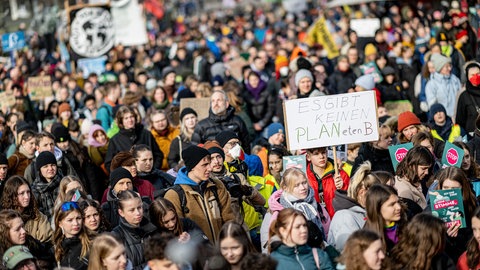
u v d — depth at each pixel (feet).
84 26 88.07
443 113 55.88
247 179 44.37
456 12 81.41
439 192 35.86
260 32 142.10
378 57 73.26
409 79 75.00
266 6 237.04
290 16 175.52
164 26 199.82
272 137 52.47
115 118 59.11
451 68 63.52
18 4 151.43
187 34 160.35
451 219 35.94
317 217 37.09
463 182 36.81
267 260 29.22
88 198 38.34
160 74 104.73
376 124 42.55
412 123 47.16
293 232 32.27
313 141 41.96
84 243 36.32
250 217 40.91
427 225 31.73
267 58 88.07
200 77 89.30
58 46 131.44
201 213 37.88
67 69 116.57
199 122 52.85
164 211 35.32
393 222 33.83
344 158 46.57
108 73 91.20
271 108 69.67
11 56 105.91
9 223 35.45
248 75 70.33
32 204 40.98
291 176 37.09
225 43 123.34
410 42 93.45
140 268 35.09
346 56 72.74
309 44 99.55
